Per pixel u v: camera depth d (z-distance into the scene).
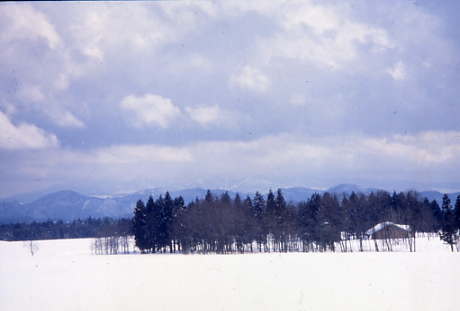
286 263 34.22
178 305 16.97
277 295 18.86
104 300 18.28
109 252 74.56
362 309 15.77
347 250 65.06
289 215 65.44
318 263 33.69
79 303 17.75
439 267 28.12
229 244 65.25
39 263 41.25
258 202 68.50
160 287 21.62
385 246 66.38
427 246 62.88
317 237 63.53
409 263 31.34
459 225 56.38
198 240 66.25
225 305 16.88
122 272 29.39
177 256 49.78
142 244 73.25
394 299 17.41
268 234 67.56
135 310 16.25
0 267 36.56
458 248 55.22
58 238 116.81
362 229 67.12
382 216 67.06
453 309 15.41
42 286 22.95
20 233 106.94
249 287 21.23
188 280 24.20
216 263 35.41
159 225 73.50
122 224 83.94
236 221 64.25
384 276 24.30
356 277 24.27
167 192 75.50
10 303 18.03
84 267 34.91
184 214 69.31
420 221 65.00
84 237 120.12
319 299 17.77
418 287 19.80
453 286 19.86
